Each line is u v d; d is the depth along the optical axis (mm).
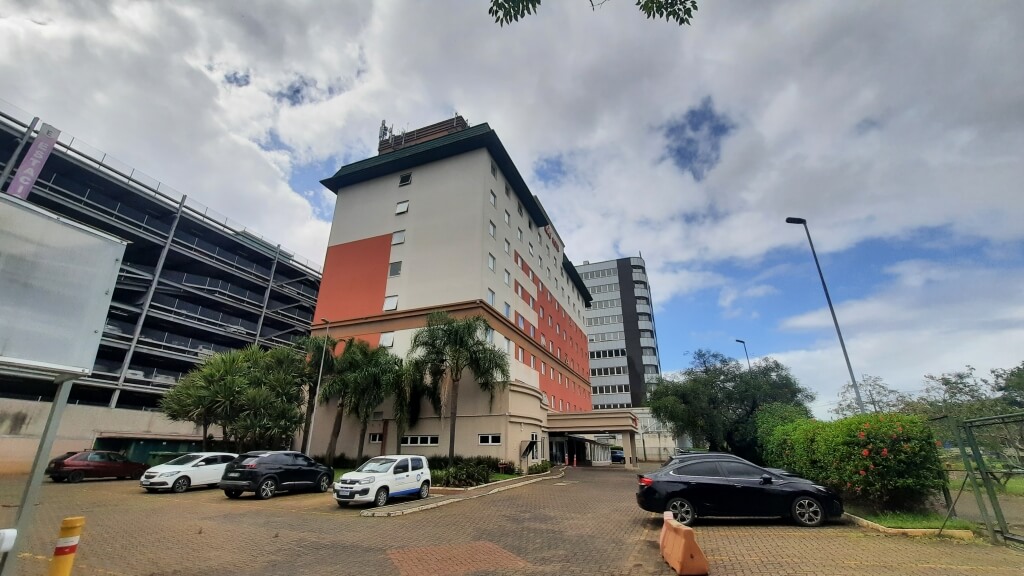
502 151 35875
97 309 4781
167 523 11141
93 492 17250
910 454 10188
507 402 26766
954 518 9719
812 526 9875
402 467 15328
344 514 12641
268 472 16062
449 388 28234
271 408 25109
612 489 19281
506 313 35094
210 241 47312
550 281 49438
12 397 30719
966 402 19281
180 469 17969
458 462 25266
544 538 9562
